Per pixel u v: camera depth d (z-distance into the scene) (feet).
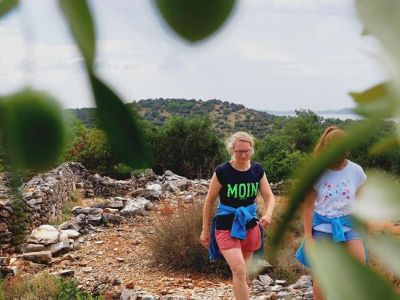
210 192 21.03
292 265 34.55
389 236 0.89
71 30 0.93
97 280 38.14
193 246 38.14
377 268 0.83
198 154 90.53
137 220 54.54
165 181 75.31
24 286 32.81
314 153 0.83
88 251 45.85
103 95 0.97
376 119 0.73
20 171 1.03
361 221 0.90
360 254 0.84
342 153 0.80
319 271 0.80
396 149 0.84
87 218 52.95
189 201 61.77
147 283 36.91
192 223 39.11
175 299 32.68
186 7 0.89
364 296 0.77
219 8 0.89
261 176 20.89
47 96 1.05
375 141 0.78
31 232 47.78
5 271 38.19
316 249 0.83
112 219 53.67
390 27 0.69
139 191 64.69
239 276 20.02
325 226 12.14
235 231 20.34
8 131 1.03
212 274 37.70
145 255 43.27
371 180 0.90
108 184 77.71
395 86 0.68
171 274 38.01
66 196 68.03
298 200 0.84
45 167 1.05
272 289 32.71
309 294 31.89
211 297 33.30
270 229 0.88
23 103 1.04
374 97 0.73
